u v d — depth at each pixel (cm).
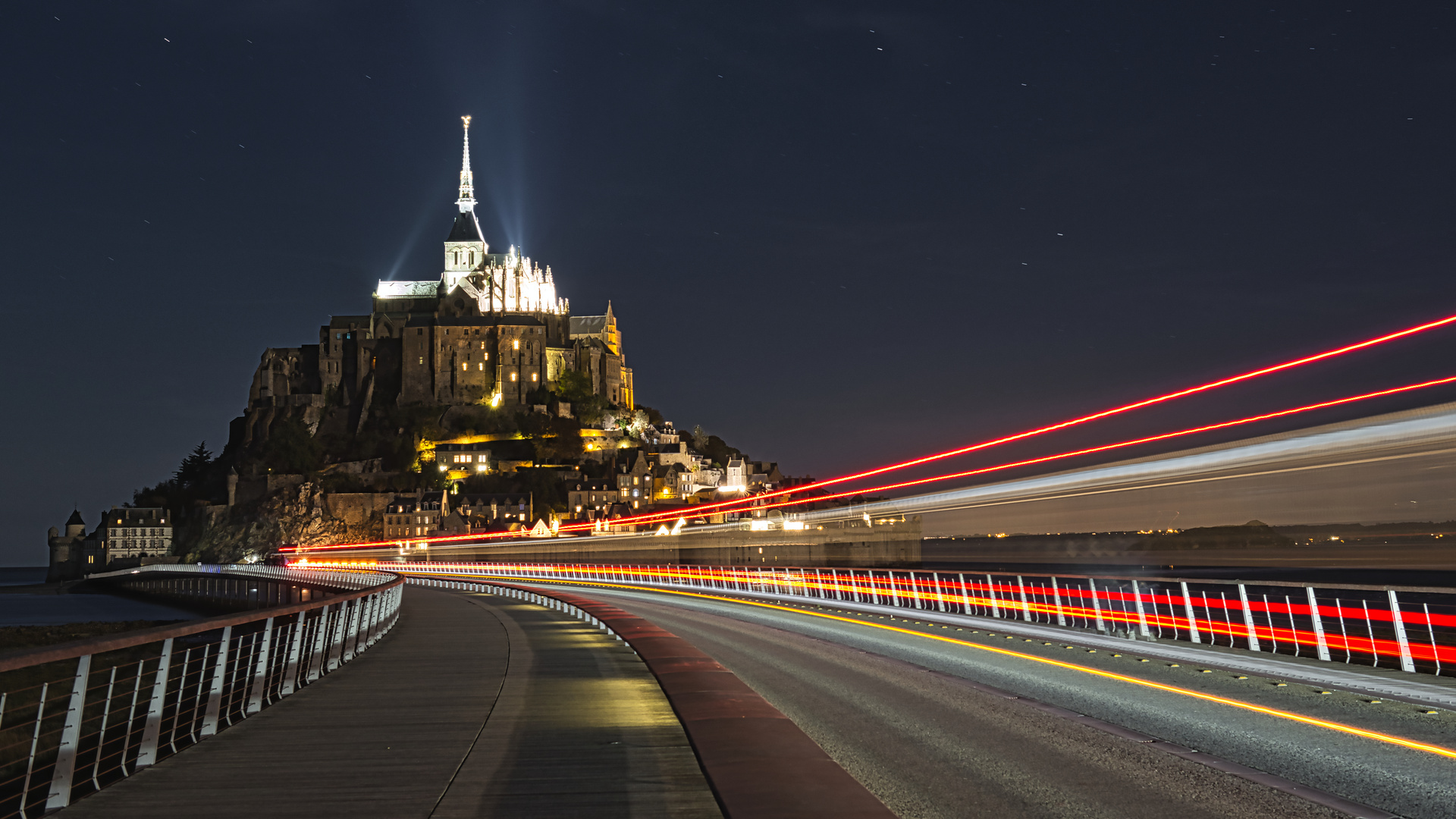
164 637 1059
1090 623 2977
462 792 916
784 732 1077
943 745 1138
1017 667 1886
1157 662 1923
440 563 14525
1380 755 1048
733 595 5612
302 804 878
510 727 1259
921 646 2366
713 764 913
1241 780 946
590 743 1147
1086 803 868
